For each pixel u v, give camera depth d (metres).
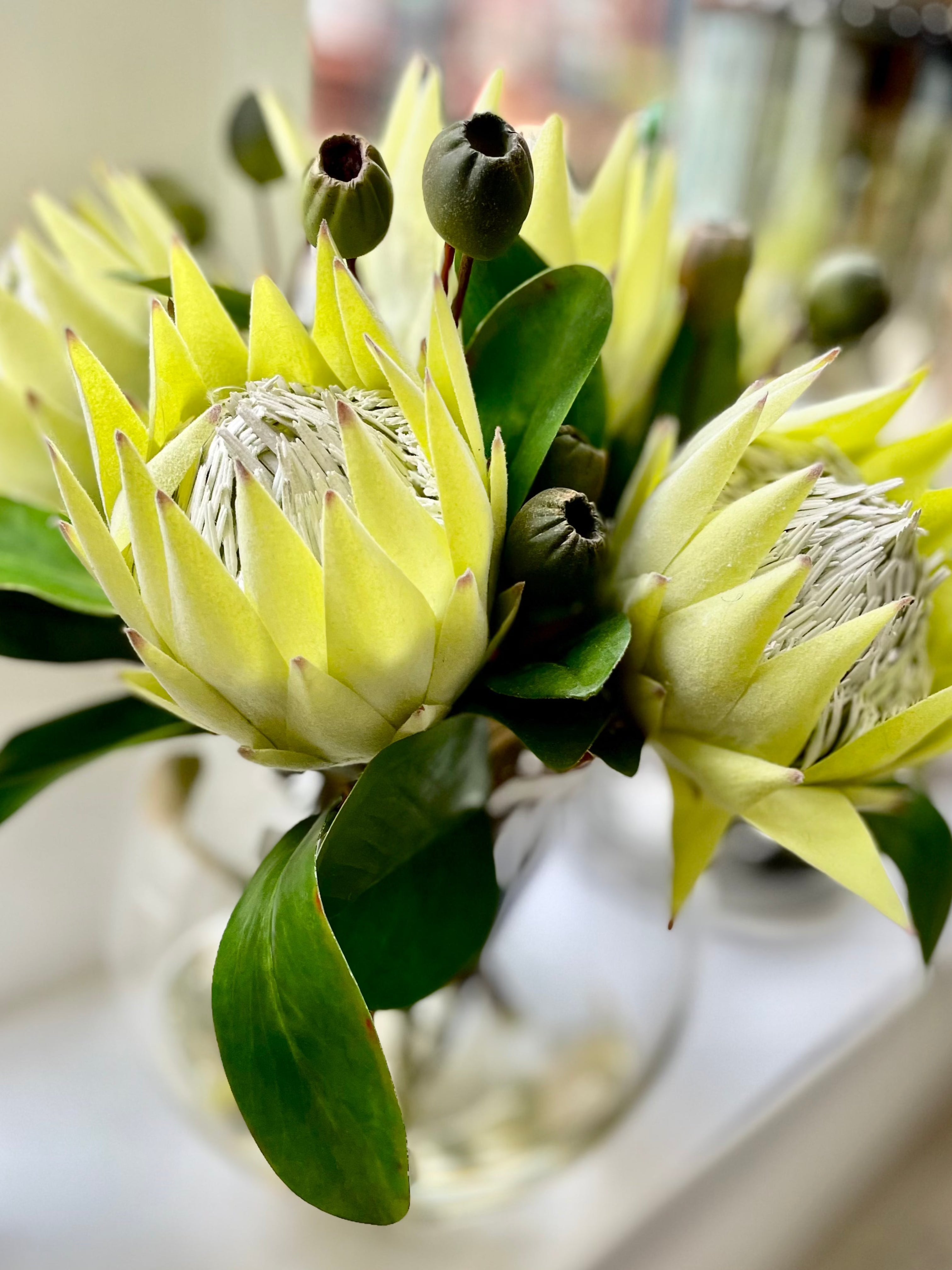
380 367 0.27
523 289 0.30
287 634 0.25
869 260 0.40
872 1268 0.75
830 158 0.67
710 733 0.29
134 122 0.55
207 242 0.53
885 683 0.30
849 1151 0.65
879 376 0.77
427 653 0.27
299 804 0.36
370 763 0.27
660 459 0.31
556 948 0.46
